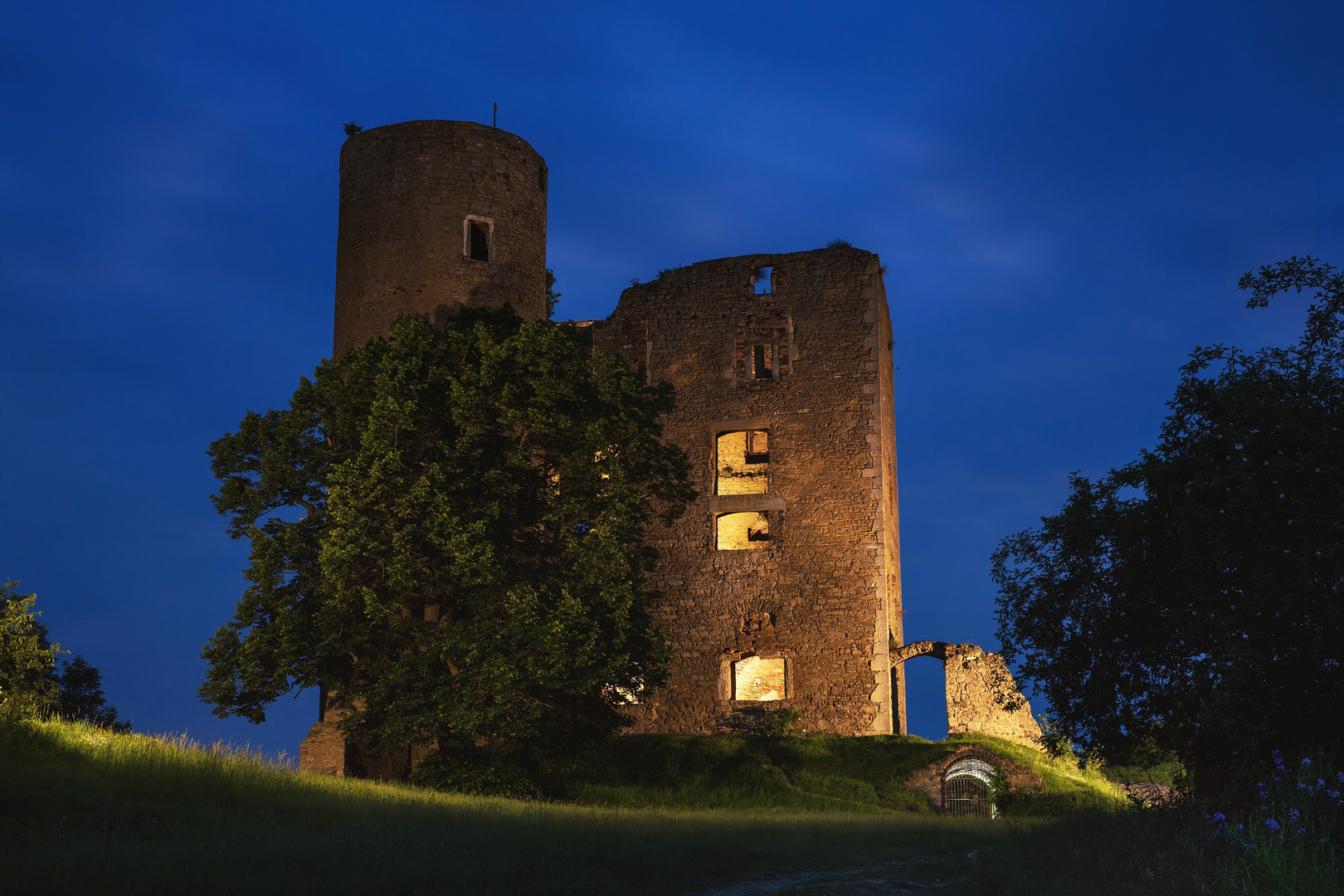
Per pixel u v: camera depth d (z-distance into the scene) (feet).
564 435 80.43
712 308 128.77
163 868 32.35
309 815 47.03
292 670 73.56
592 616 75.41
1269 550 37.91
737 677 129.49
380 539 73.67
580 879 33.35
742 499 123.13
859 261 126.41
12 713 53.11
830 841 50.19
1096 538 44.65
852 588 118.21
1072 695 45.11
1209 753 39.83
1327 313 41.34
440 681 74.23
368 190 108.27
